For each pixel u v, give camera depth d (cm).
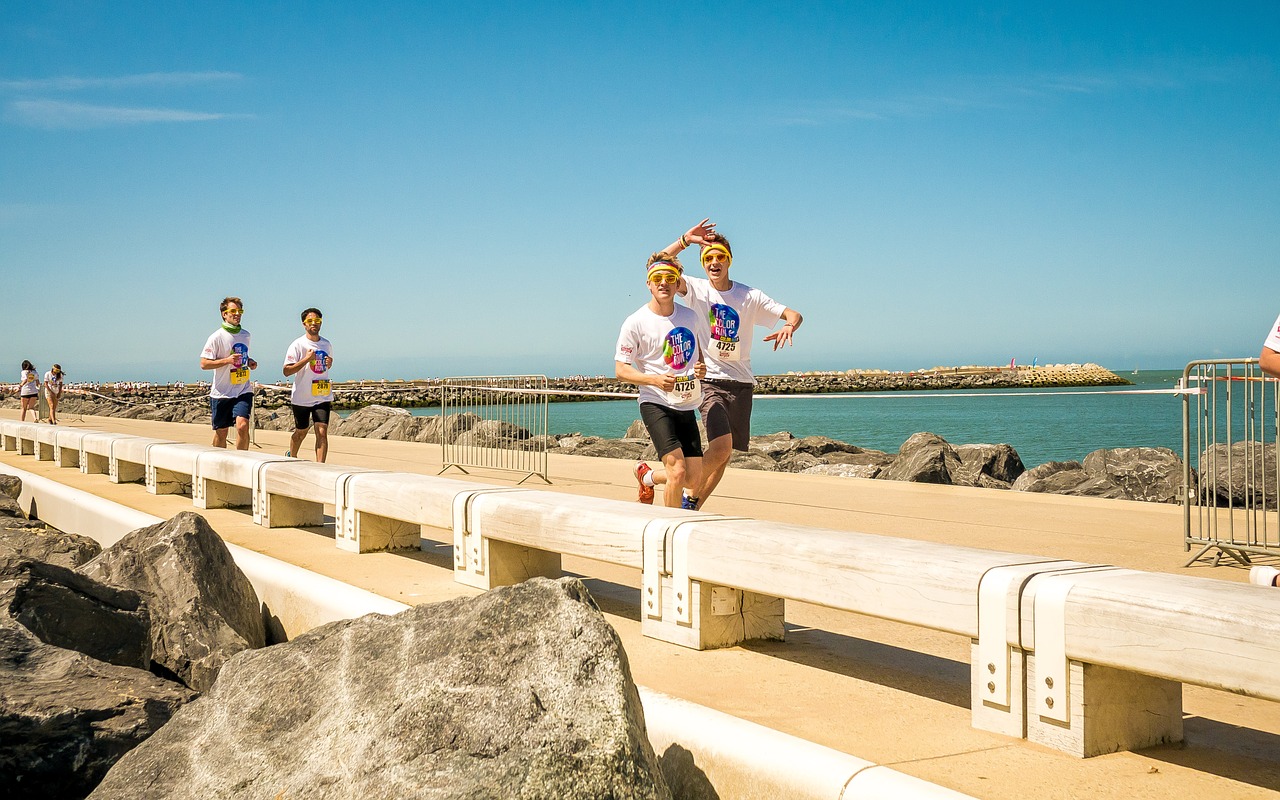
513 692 307
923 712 375
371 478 712
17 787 418
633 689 323
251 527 868
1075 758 323
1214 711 385
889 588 375
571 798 278
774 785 318
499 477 1358
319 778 307
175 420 3756
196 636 584
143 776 343
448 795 279
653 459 1772
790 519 898
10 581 547
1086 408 8356
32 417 3494
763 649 469
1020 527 845
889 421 6681
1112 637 309
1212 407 719
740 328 755
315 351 1299
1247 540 707
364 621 375
